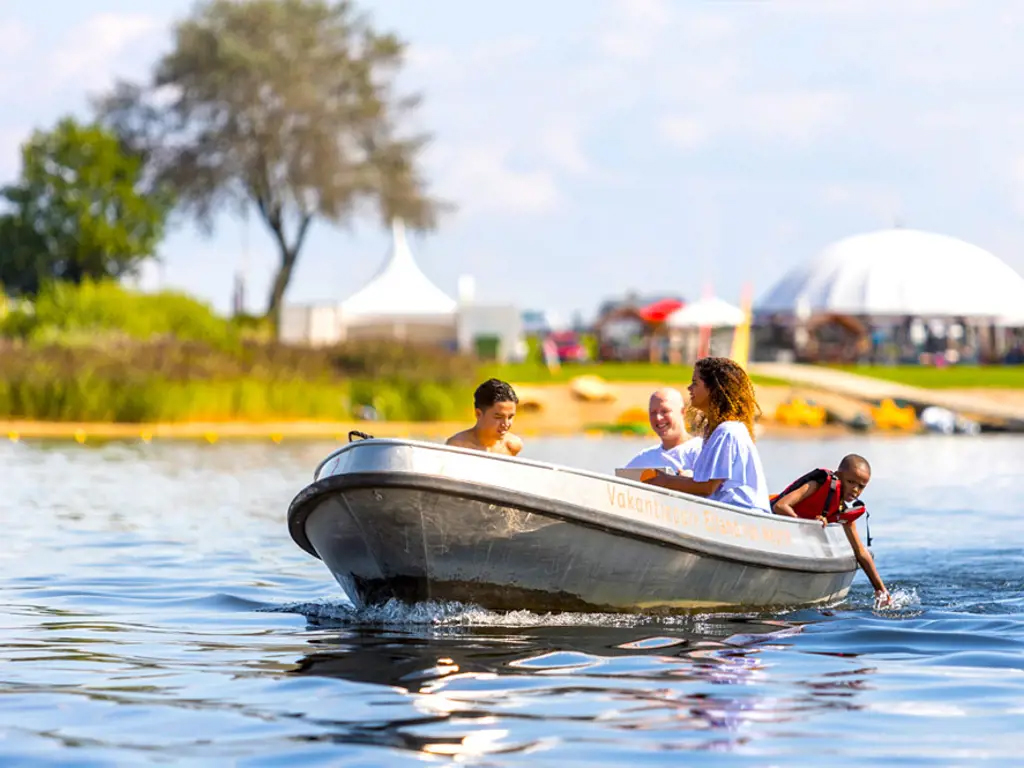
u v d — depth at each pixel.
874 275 119.00
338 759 11.14
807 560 18.58
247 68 119.00
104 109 122.31
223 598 19.50
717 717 12.52
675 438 19.11
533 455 49.81
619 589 17.36
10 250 117.12
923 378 86.19
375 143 122.06
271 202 120.44
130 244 117.50
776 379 80.88
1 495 34.81
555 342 116.31
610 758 11.21
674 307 107.81
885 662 14.96
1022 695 13.39
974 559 24.33
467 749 11.45
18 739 11.73
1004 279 120.69
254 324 102.50
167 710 12.70
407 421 67.00
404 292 101.75
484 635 16.39
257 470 43.19
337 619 17.69
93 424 61.59
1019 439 64.62
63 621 17.55
